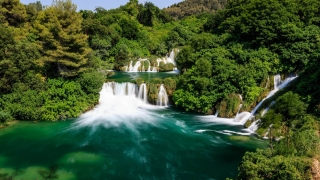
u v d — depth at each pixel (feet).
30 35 139.64
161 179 66.08
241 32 128.16
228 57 123.24
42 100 106.52
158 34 275.39
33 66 113.09
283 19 112.27
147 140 88.84
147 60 197.06
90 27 186.91
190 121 105.70
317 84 83.41
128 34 225.35
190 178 66.23
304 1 122.21
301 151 53.83
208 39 138.51
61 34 106.83
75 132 94.68
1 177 64.85
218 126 99.30
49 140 87.97
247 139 86.17
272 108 90.07
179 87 122.31
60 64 115.14
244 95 106.01
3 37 104.58
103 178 66.28
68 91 109.19
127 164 73.41
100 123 103.71
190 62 135.74
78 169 70.33
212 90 112.06
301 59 101.71
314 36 103.24
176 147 83.46
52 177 65.87
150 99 125.90
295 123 76.64
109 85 132.16
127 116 111.75
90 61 126.93
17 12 163.43
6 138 88.53
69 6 113.70
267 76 106.11
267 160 51.62
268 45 115.55
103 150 81.66
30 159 75.05
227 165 71.92
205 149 81.35
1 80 100.22
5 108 100.48
